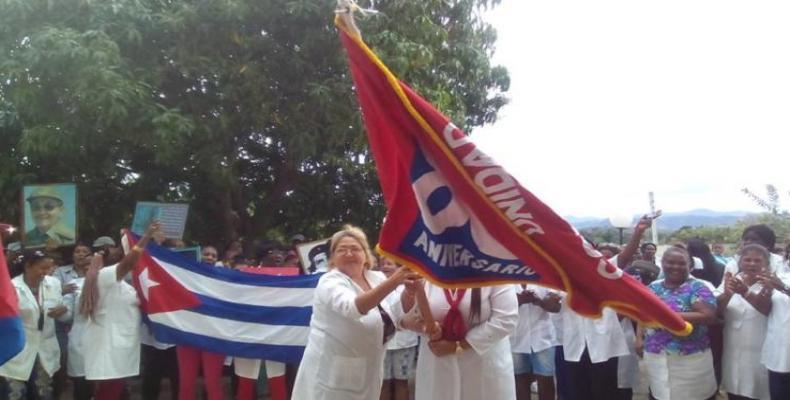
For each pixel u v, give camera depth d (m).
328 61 9.95
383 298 4.04
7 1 8.48
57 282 7.41
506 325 4.32
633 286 3.30
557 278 3.41
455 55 11.16
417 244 3.60
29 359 6.91
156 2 9.30
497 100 13.44
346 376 4.25
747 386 5.84
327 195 12.37
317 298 4.34
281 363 7.45
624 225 7.61
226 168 9.86
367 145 10.03
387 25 9.80
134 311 7.16
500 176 3.33
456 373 4.38
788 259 7.63
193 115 9.30
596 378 6.55
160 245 7.80
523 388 7.37
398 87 3.33
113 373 6.94
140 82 8.66
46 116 8.93
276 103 9.81
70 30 8.35
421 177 3.48
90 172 10.21
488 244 3.51
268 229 12.84
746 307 5.86
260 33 9.90
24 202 8.78
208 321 7.33
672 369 5.66
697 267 8.16
